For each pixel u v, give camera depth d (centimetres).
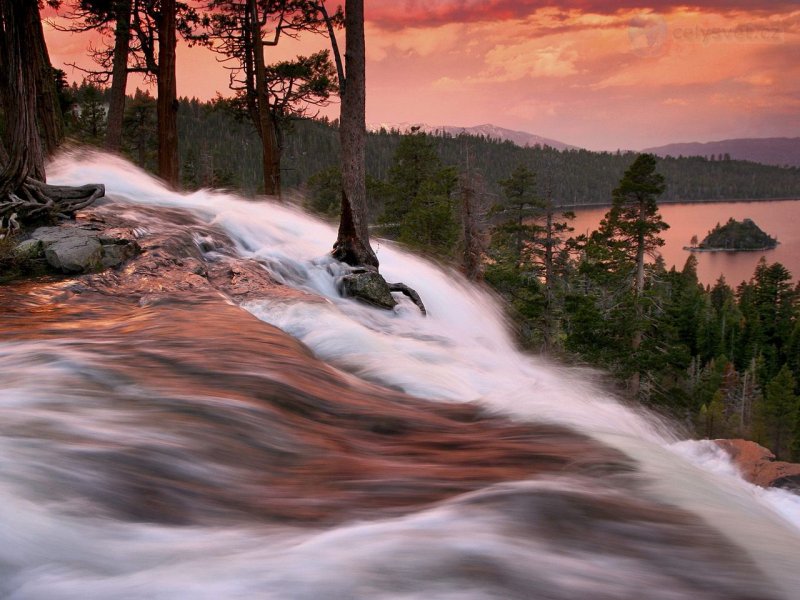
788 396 6316
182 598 211
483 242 3584
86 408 409
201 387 493
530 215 5519
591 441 450
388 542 256
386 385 729
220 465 352
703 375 7900
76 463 310
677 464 406
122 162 2050
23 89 1116
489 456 418
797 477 1044
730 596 237
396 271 1705
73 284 885
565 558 252
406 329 1170
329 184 5191
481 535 264
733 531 297
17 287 859
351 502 317
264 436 413
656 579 244
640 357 3831
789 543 295
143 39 2441
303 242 1530
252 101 3061
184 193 1988
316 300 1007
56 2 2386
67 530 250
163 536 262
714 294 14950
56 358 530
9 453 306
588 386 1280
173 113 2155
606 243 4559
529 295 4147
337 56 1295
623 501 322
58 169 1759
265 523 285
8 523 241
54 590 213
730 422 6072
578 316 3891
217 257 1208
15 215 1056
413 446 455
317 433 454
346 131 1315
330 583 222
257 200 2062
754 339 9881
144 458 334
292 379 565
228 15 2880
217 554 246
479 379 893
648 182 4231
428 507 307
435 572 233
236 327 727
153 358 563
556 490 324
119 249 998
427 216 3897
